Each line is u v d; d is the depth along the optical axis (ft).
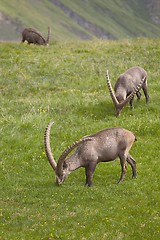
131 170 153.28
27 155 166.71
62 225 121.08
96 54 305.12
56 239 115.75
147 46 318.04
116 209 127.65
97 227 119.24
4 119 194.80
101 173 152.15
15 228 120.98
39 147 173.17
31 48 321.11
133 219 122.42
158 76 259.19
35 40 344.28
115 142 143.23
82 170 155.22
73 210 128.36
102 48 320.50
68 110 207.82
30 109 211.61
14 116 203.41
